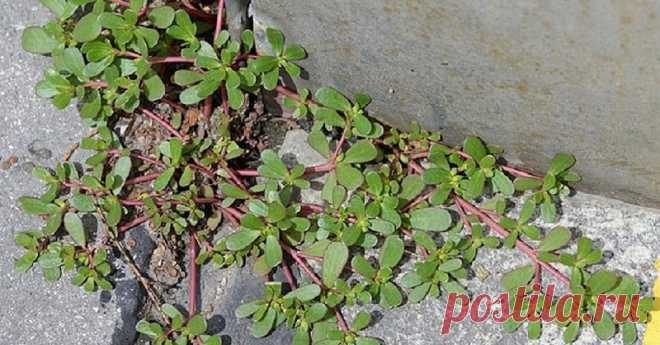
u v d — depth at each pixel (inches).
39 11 29.9
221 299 28.0
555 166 27.3
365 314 26.9
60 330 27.7
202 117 28.9
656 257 27.8
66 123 29.1
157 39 28.0
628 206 28.3
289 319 27.1
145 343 27.9
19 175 28.8
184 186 28.4
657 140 25.7
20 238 27.7
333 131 29.2
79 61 28.2
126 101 28.0
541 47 24.2
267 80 27.6
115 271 28.0
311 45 27.3
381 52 26.5
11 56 29.6
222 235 28.5
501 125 27.2
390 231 27.2
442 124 28.1
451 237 27.6
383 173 28.0
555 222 28.2
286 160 29.2
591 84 24.6
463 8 24.0
